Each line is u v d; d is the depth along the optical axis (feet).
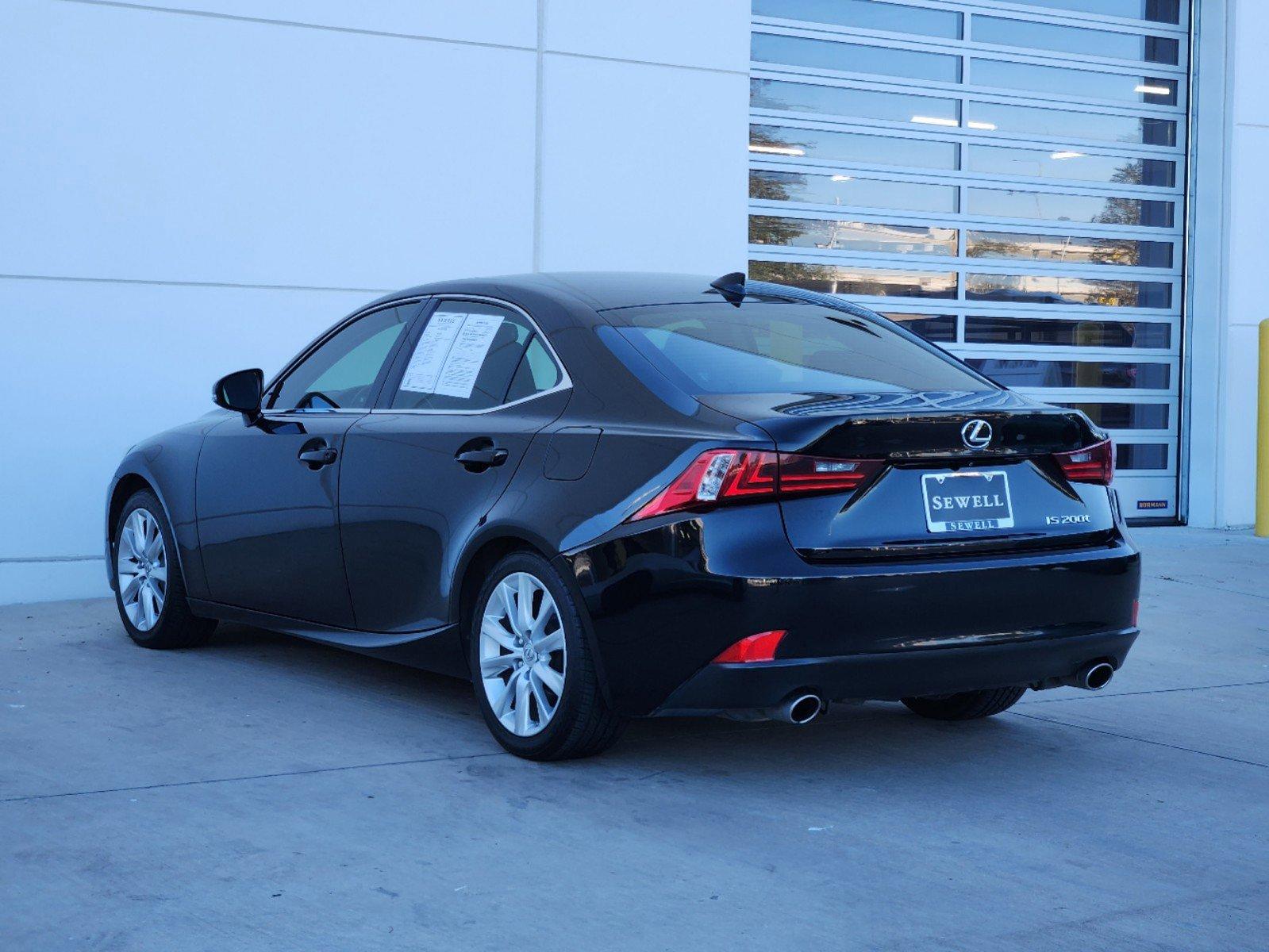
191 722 14.98
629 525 12.32
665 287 15.28
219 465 17.60
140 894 9.99
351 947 9.13
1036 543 12.92
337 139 24.59
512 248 26.04
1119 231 34.19
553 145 26.27
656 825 11.76
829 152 30.96
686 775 13.28
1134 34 34.14
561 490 13.00
